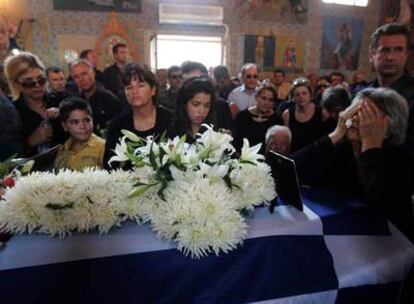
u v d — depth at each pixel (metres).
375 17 6.76
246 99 3.26
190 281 0.74
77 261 0.72
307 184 1.10
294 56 6.43
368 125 0.89
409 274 0.83
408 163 0.92
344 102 2.16
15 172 0.91
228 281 0.75
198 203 0.70
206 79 1.37
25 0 5.10
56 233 0.75
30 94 1.70
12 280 0.69
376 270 0.84
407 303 0.82
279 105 3.15
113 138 1.42
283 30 6.30
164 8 5.68
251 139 2.30
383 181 0.85
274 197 0.87
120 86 3.10
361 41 6.78
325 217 0.87
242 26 6.10
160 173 0.78
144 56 5.76
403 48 1.35
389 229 0.91
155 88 1.47
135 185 0.78
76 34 5.44
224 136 0.83
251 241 0.78
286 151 1.58
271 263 0.79
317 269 0.82
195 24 5.91
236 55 6.17
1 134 1.46
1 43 3.67
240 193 0.80
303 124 2.31
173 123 1.36
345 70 6.79
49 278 0.71
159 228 0.73
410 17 6.13
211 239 0.70
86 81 2.20
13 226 0.74
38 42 5.31
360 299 0.84
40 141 1.66
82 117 1.54
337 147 1.06
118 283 0.73
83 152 1.56
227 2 5.94
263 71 6.33
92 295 0.72
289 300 0.78
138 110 1.42
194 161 0.78
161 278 0.74
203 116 1.32
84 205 0.76
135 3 5.58
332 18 6.50
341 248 0.85
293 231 0.82
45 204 0.74
